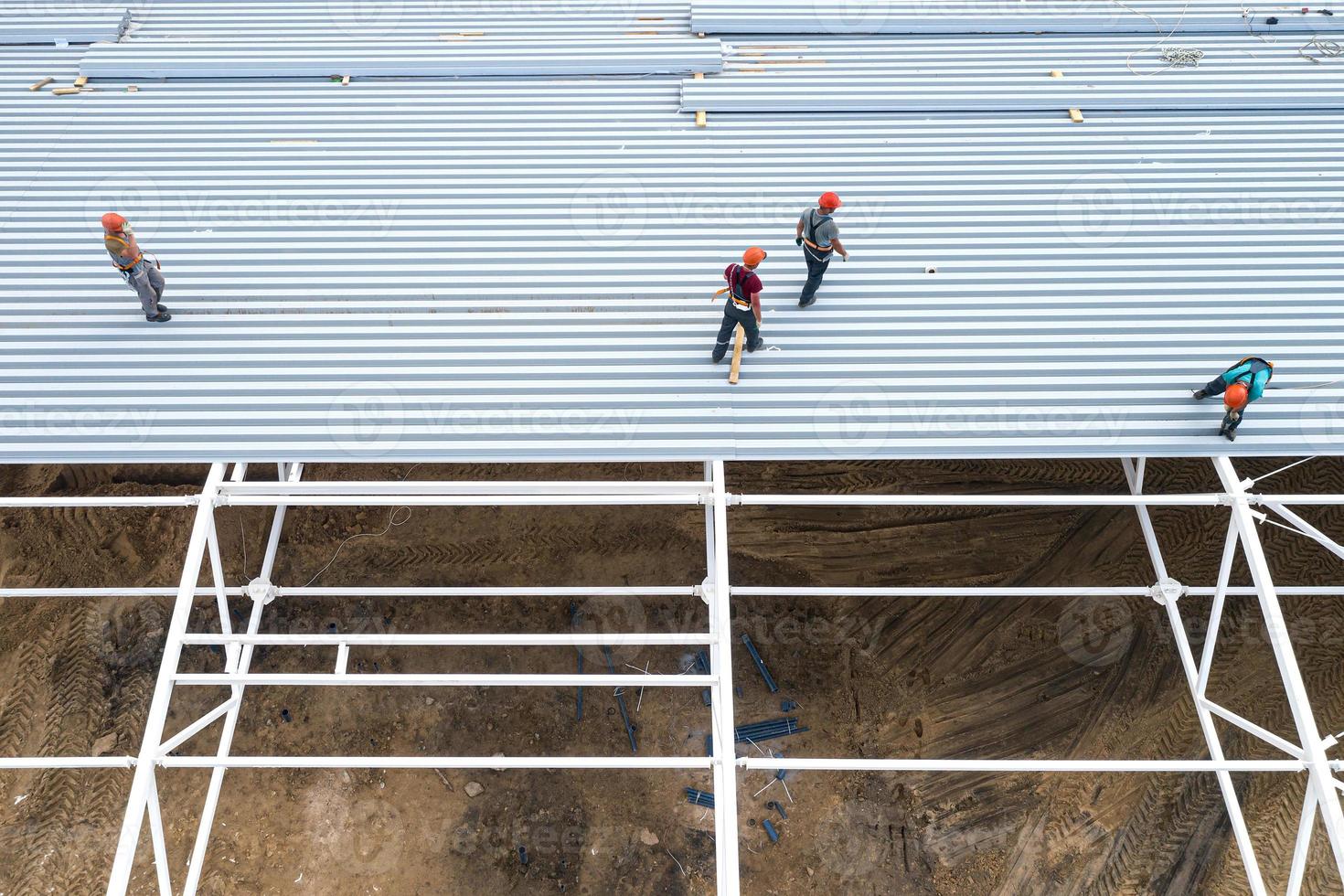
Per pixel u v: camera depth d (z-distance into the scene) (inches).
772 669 499.5
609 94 464.8
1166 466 550.3
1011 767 305.1
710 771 472.4
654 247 399.9
